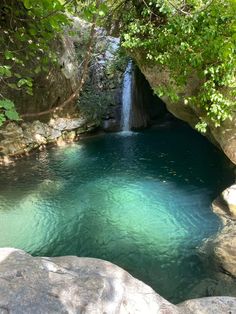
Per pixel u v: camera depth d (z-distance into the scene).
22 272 2.46
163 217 7.16
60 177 9.66
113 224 7.01
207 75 6.79
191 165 10.28
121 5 8.48
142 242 6.28
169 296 4.90
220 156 10.88
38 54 9.76
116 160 11.00
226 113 6.35
